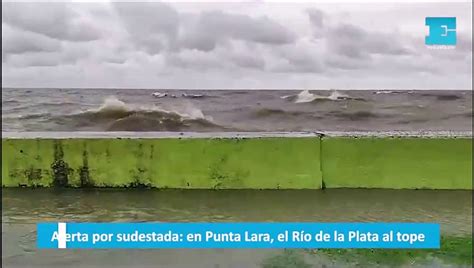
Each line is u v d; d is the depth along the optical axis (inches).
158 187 261.3
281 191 255.6
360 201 239.3
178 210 227.0
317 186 257.0
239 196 248.7
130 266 166.4
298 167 257.8
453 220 209.9
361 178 257.9
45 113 644.1
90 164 261.6
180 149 260.4
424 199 241.4
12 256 175.6
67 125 636.7
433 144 257.3
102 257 174.7
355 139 258.5
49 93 650.2
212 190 258.4
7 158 261.7
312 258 172.4
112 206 233.3
